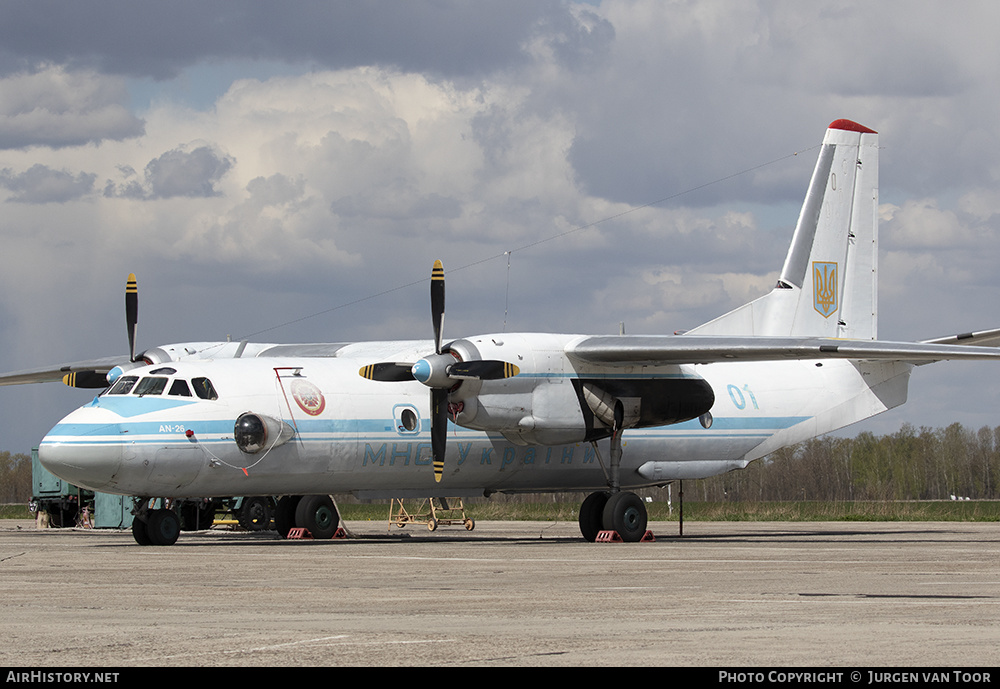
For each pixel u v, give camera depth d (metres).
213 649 15.20
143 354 47.34
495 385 40.84
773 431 51.28
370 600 21.30
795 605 20.06
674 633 16.55
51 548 40.75
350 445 42.84
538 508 85.81
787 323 51.84
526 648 15.18
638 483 49.62
